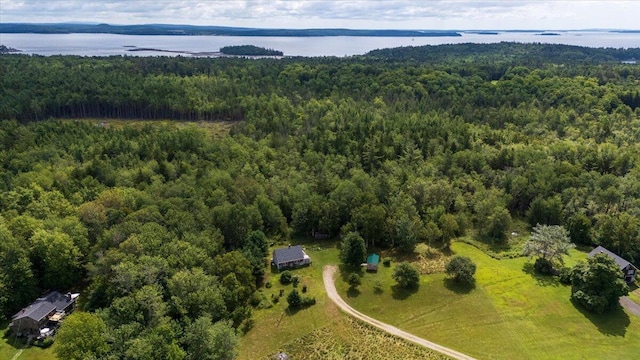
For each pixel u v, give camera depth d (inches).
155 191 3740.2
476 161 4670.3
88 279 2866.6
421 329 2605.8
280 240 3759.8
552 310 2751.0
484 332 2566.4
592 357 2380.7
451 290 2965.1
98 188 3855.8
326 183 4200.3
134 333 2068.2
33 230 2898.6
